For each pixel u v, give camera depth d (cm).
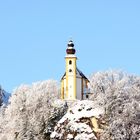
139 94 11400
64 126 11331
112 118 10819
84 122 11169
